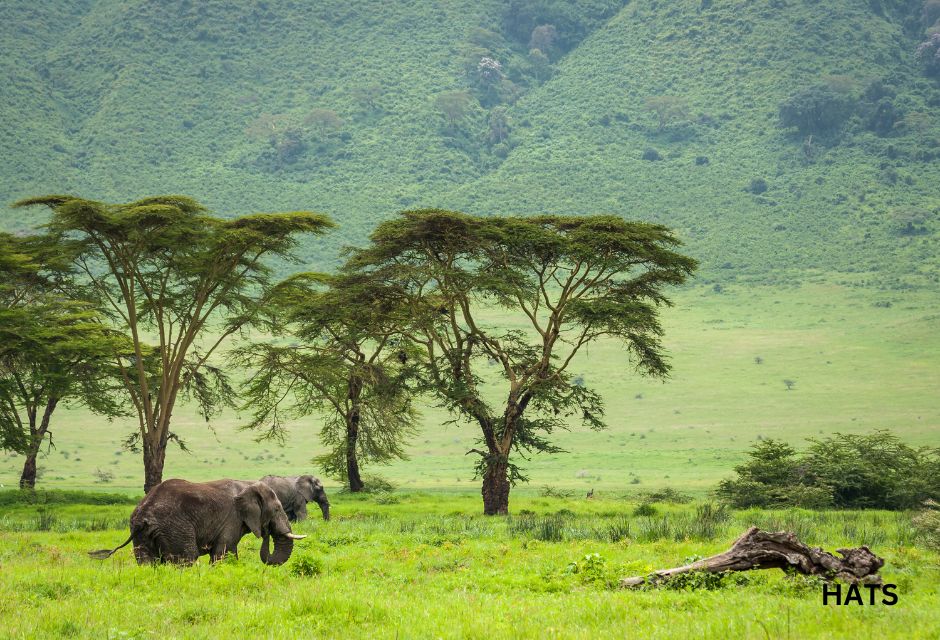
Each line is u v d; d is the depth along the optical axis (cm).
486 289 14712
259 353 17550
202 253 15575
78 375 17238
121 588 5716
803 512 14750
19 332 15362
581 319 14538
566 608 4931
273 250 16350
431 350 15750
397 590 5772
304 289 17150
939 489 16838
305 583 5925
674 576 5650
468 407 14975
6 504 15712
